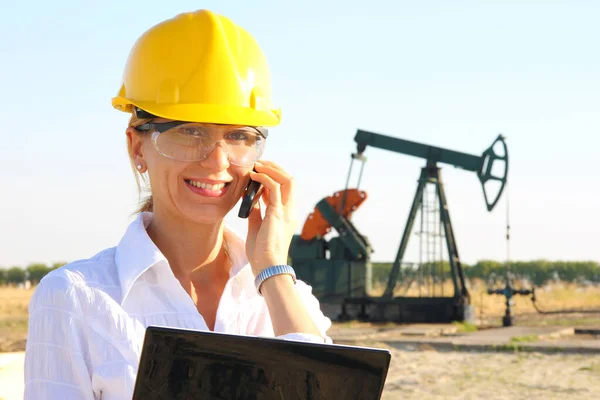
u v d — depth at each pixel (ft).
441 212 82.94
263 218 8.17
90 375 7.00
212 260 7.97
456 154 81.35
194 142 7.55
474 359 47.06
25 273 167.02
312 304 8.63
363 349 5.91
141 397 5.88
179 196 7.64
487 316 95.66
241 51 7.83
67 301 6.99
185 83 7.57
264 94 7.91
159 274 7.30
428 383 37.93
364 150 86.02
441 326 74.38
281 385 5.90
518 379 39.06
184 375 5.87
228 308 7.79
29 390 6.98
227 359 5.89
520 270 169.78
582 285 160.66
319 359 5.91
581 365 43.96
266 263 7.87
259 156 7.88
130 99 7.71
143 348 5.89
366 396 5.90
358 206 86.79
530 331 65.21
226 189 7.79
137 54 7.80
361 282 86.94
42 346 6.95
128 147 8.00
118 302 7.18
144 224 8.00
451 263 82.33
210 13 7.79
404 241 84.17
